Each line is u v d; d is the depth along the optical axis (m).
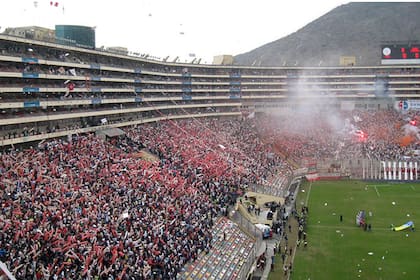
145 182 74.50
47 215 53.62
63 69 94.31
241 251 69.50
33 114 84.19
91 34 117.31
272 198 95.31
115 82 115.81
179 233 63.53
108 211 60.28
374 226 84.12
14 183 59.56
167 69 146.38
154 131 114.12
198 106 152.62
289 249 73.19
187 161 96.88
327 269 65.38
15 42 82.62
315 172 125.31
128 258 52.94
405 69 178.75
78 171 70.12
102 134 97.06
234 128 143.75
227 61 174.00
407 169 122.50
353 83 177.50
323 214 92.12
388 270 64.69
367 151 131.75
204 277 58.66
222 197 84.81
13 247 47.19
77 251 49.78
